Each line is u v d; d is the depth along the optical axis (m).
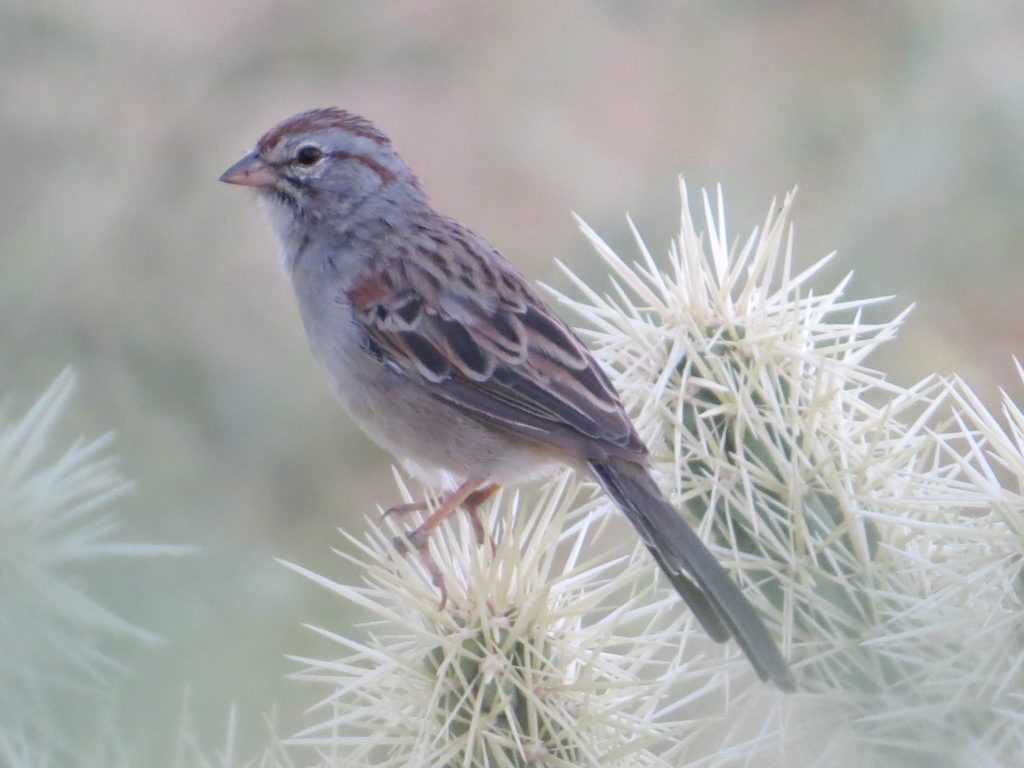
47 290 16.19
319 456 15.76
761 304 7.63
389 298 10.35
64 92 17.62
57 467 6.71
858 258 15.98
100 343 15.99
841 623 7.16
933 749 6.82
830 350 7.84
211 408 15.67
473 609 6.90
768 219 8.01
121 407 15.47
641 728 6.91
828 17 17.95
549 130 18.47
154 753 8.29
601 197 17.77
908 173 16.31
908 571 7.34
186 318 16.50
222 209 17.47
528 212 18.30
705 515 7.54
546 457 10.02
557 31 18.80
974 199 16.27
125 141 17.67
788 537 7.35
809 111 17.17
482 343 9.98
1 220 17.02
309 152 10.90
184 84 18.09
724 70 18.31
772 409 7.47
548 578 7.22
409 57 18.58
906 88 16.94
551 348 9.78
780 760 7.04
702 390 7.64
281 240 11.13
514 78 18.83
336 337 10.55
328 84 18.53
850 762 6.97
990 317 16.22
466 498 10.13
